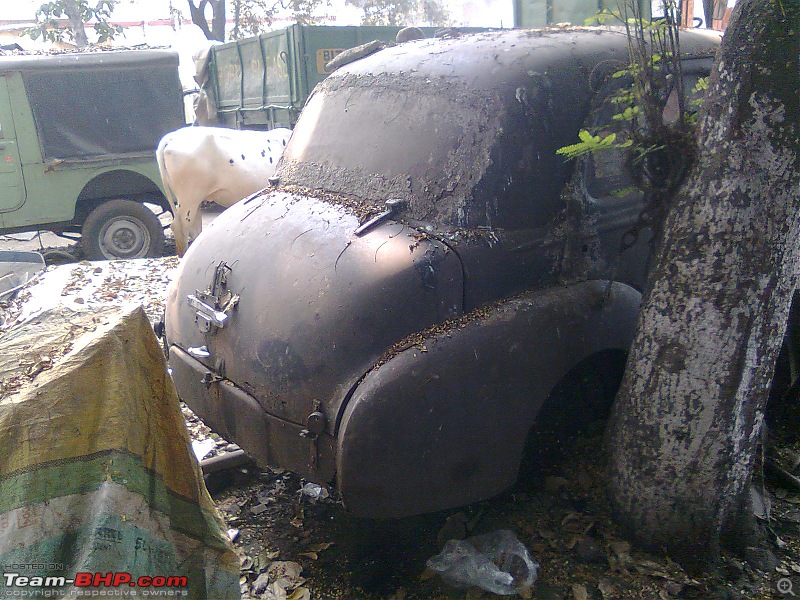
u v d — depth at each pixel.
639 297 3.38
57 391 2.12
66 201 9.37
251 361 3.02
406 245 2.87
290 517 3.52
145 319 2.32
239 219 3.63
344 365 2.75
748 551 3.11
